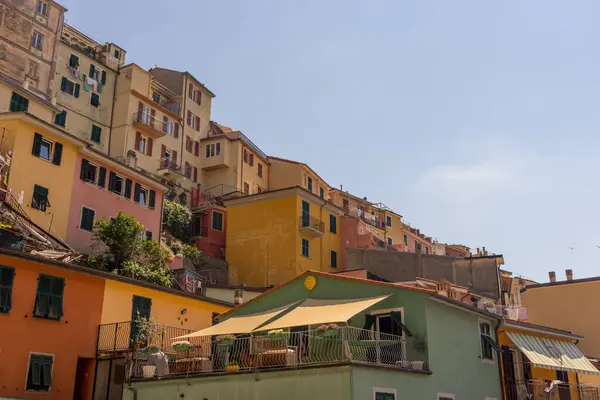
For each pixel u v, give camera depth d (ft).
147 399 70.64
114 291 84.74
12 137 104.99
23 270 73.97
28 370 72.23
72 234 114.21
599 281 130.41
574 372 99.30
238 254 167.94
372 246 182.91
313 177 233.55
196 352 74.49
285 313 71.46
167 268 118.73
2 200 92.17
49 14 171.94
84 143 118.11
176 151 206.18
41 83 165.27
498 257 129.18
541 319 135.54
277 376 61.72
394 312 71.31
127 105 188.14
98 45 202.59
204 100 228.43
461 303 75.46
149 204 138.41
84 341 79.41
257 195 169.48
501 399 81.82
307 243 165.78
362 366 58.54
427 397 66.44
